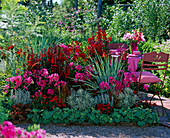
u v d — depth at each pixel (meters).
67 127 3.31
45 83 3.78
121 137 2.97
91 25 8.49
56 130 3.18
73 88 4.13
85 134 3.05
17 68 4.02
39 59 4.06
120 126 3.35
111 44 5.47
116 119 3.37
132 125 3.39
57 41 5.09
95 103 3.65
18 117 3.45
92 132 3.13
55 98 3.65
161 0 8.37
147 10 8.48
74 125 3.38
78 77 4.00
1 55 4.27
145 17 8.55
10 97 3.65
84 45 5.27
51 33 5.50
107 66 4.06
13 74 4.04
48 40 5.16
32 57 4.07
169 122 3.42
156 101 4.43
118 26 8.55
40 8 8.33
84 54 4.38
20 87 3.92
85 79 4.16
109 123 3.42
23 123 3.40
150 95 4.90
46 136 2.95
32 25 4.33
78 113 3.44
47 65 4.22
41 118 3.46
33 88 4.04
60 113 3.45
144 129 3.25
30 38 4.91
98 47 4.47
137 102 3.77
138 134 3.07
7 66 4.15
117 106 3.66
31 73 3.94
